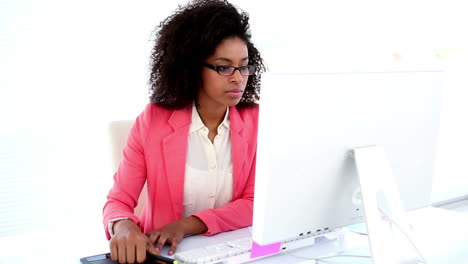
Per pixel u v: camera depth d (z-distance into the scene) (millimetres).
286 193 1009
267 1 2445
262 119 965
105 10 2156
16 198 2080
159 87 1588
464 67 2658
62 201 2186
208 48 1465
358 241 1350
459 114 2619
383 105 1082
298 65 2559
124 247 1188
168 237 1314
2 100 1997
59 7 2061
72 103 2148
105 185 2281
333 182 1072
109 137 1644
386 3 2664
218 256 1183
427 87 1146
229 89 1482
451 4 2688
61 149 2152
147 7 2234
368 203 1037
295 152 989
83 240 2002
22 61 2018
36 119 2078
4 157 2031
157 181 1538
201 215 1411
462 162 2230
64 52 2100
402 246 1063
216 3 1521
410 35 2689
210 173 1574
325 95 992
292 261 1213
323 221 1096
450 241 1324
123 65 2230
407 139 1156
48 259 1562
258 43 2453
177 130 1526
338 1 2590
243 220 1479
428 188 1250
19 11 1980
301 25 2541
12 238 2045
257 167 993
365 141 1082
